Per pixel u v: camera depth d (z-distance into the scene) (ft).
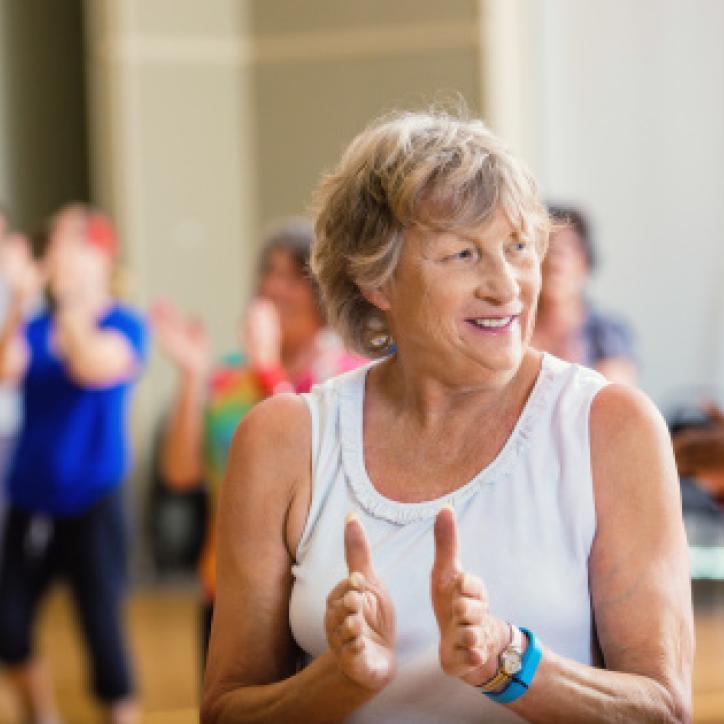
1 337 24.86
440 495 10.18
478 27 39.99
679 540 9.89
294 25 41.47
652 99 40.19
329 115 41.29
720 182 40.01
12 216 41.09
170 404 39.86
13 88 41.29
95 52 40.98
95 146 41.39
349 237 10.28
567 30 40.37
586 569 9.91
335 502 10.41
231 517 10.69
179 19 41.32
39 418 24.70
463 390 10.22
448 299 9.90
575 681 9.25
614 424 10.04
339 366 18.04
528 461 10.08
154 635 31.53
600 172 40.40
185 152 41.37
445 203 9.79
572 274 19.17
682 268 40.14
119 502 24.82
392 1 40.73
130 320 25.34
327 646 10.18
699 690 21.38
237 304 41.55
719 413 15.06
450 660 8.96
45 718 25.08
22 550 24.70
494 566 9.87
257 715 10.14
